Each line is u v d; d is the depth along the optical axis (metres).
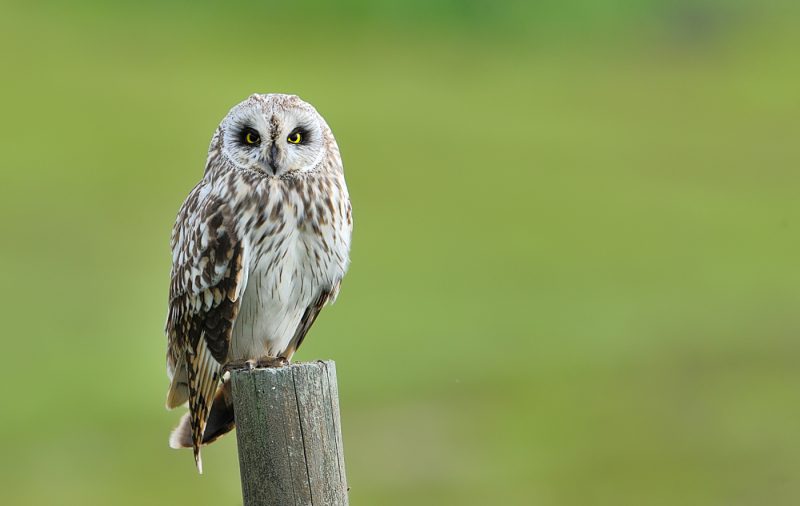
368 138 48.22
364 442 20.56
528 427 21.30
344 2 70.00
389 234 34.16
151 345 22.69
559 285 29.72
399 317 26.41
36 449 20.44
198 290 7.75
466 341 25.31
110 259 29.94
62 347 24.42
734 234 35.19
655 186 41.72
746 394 22.48
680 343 25.45
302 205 7.70
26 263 28.89
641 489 18.77
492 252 32.59
